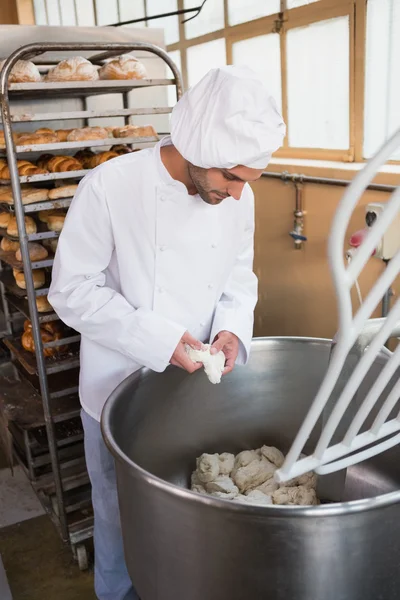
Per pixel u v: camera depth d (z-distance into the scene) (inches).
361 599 30.1
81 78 75.1
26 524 78.3
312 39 81.4
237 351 49.0
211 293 50.2
